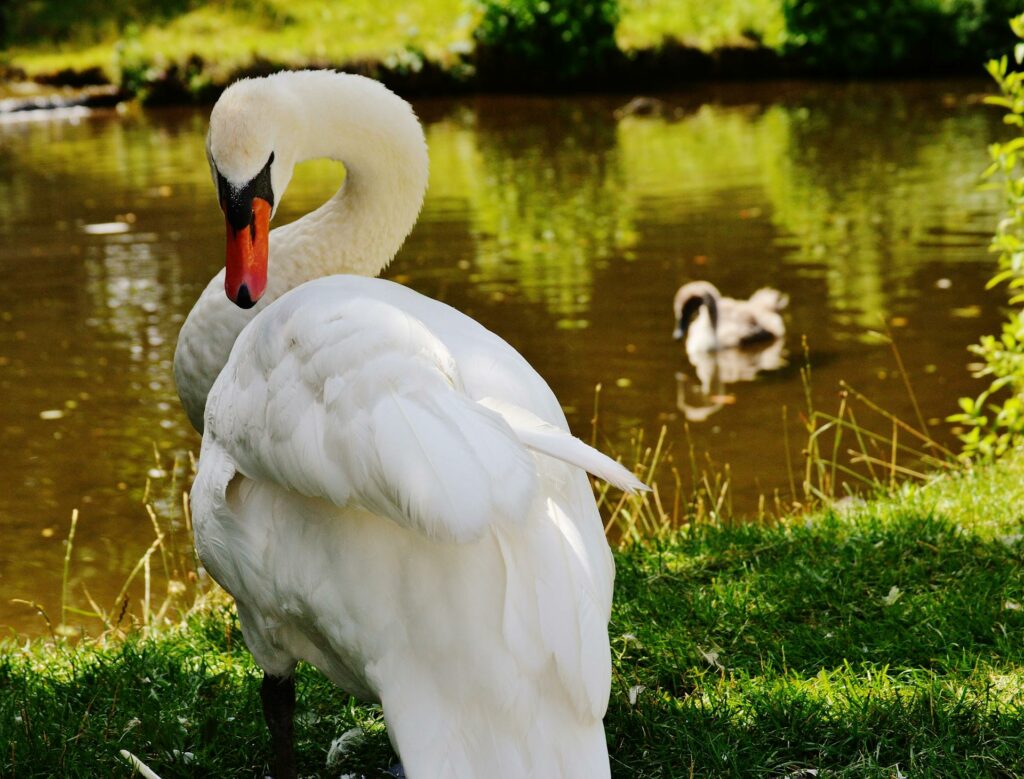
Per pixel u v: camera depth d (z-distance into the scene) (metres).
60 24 31.11
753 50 28.80
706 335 11.84
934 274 13.68
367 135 4.92
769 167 19.45
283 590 3.27
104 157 21.94
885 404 10.37
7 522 8.68
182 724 4.77
